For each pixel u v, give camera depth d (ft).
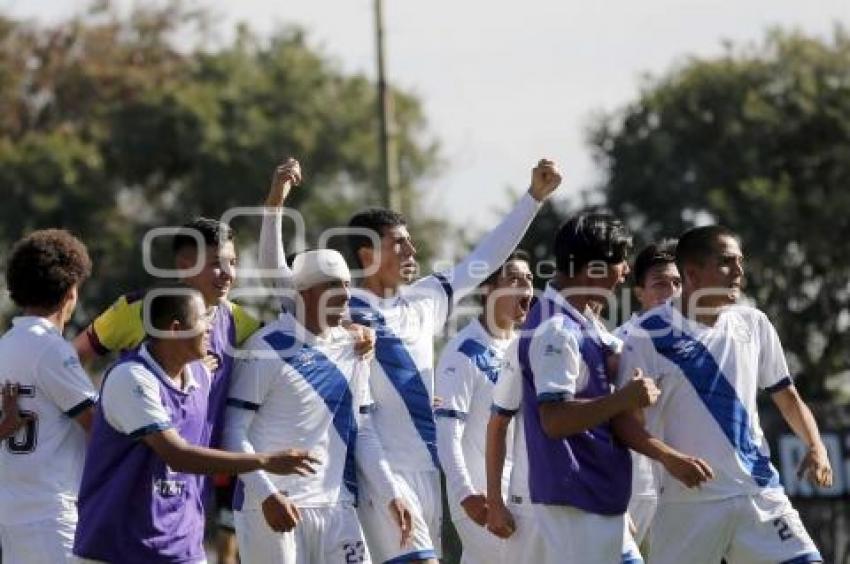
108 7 567.18
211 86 521.24
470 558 129.59
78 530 108.27
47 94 556.51
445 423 127.65
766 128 425.69
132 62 563.48
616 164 431.43
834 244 411.95
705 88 432.25
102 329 122.72
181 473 107.96
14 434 116.57
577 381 112.47
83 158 493.77
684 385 114.73
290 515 113.70
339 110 524.93
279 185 122.11
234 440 115.24
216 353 115.14
